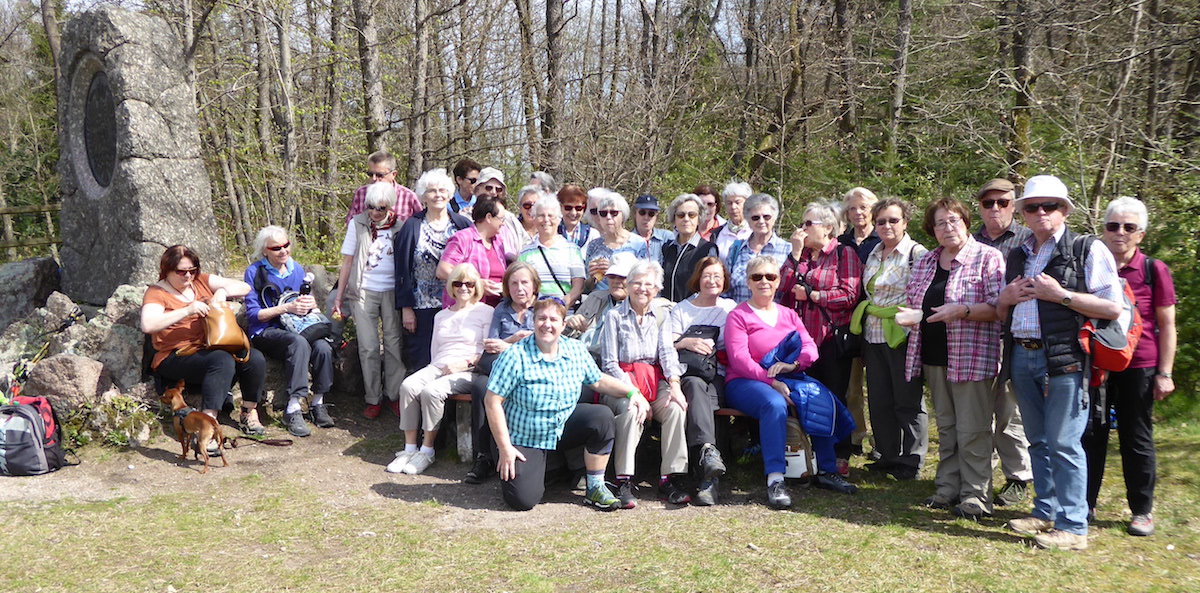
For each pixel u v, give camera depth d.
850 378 5.51
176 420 5.37
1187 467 5.09
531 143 11.05
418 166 10.94
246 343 5.73
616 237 6.04
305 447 5.84
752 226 5.60
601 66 14.80
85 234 7.93
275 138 14.36
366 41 11.30
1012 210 4.64
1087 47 8.73
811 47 12.55
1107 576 3.69
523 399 4.60
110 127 7.51
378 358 6.43
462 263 5.71
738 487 5.05
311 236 13.27
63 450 5.43
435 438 5.71
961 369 4.34
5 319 8.05
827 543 4.09
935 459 5.52
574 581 3.67
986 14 9.64
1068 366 3.89
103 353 5.91
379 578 3.69
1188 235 6.51
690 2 15.02
